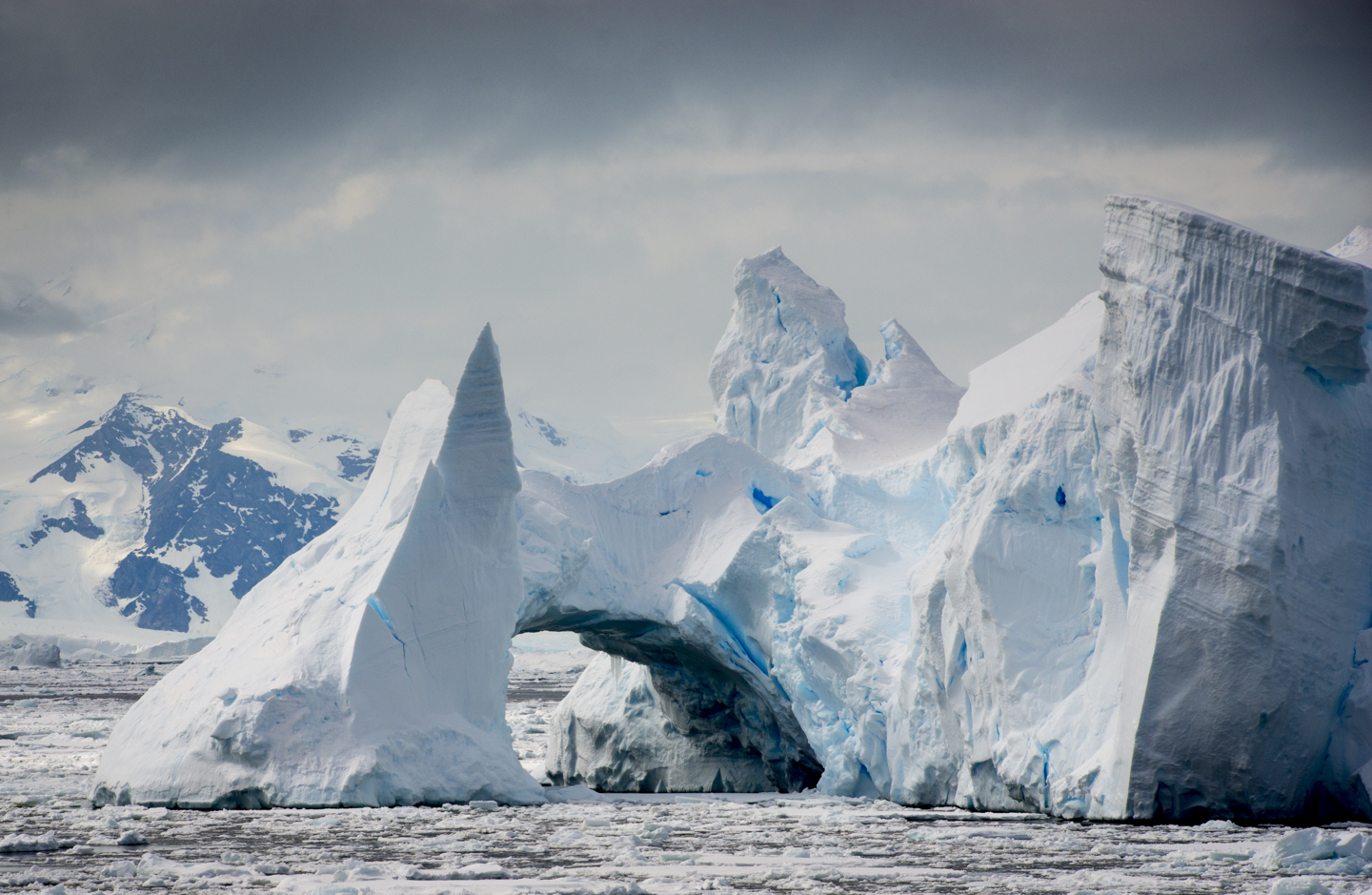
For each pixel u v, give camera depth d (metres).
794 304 159.50
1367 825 83.00
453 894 57.38
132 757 102.44
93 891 58.75
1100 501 95.69
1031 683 97.19
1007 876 63.59
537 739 199.25
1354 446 88.62
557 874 65.06
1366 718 86.69
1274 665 84.94
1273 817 86.62
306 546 119.38
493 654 110.00
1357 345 86.69
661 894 58.03
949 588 103.25
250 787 97.69
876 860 70.69
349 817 91.81
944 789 106.44
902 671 109.25
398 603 105.06
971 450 114.50
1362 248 111.25
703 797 120.56
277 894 57.59
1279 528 84.56
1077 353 108.56
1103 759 90.25
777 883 61.81
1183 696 86.81
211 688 104.50
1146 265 92.25
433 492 108.12
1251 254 88.44
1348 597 86.81
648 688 144.12
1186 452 88.12
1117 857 70.94
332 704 100.75
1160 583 87.75
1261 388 87.19
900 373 154.50
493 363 112.12
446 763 102.56
